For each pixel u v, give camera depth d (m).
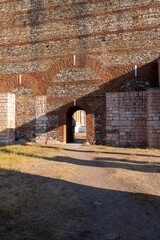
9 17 15.84
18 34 15.59
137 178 5.06
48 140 14.48
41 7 15.23
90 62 13.99
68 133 15.58
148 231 2.63
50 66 14.78
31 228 2.67
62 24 14.72
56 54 14.71
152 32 12.97
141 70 12.97
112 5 13.76
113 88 13.40
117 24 13.61
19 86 15.37
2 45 15.84
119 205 3.47
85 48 14.15
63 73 14.52
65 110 14.30
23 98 15.25
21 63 15.39
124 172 5.71
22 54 15.41
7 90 15.58
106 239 2.42
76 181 4.89
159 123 11.54
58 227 2.71
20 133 15.13
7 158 7.74
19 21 15.62
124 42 13.41
